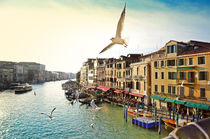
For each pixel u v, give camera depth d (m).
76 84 106.31
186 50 28.88
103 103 44.31
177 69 27.83
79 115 33.59
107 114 33.31
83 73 97.25
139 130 23.94
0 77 94.19
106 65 57.72
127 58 46.78
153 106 32.00
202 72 24.56
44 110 38.09
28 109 38.94
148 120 25.48
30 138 22.30
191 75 26.03
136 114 27.14
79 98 52.91
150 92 35.50
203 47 26.33
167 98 29.64
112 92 52.25
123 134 23.14
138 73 38.88
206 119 2.74
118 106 40.28
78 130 25.19
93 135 23.23
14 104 44.75
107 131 24.50
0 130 25.05
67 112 36.19
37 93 70.31
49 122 29.09
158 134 22.22
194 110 25.28
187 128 2.46
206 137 2.40
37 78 147.75
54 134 23.67
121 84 46.94
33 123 28.50
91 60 91.88
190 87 26.08
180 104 27.72
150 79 35.72
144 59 39.00
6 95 62.09
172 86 29.03
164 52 32.34
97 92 55.12
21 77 119.44
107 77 56.62
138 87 38.81
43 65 176.50
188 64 26.47
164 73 30.55
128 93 41.56
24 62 157.12
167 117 25.20
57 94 68.56
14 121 29.50
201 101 24.34
